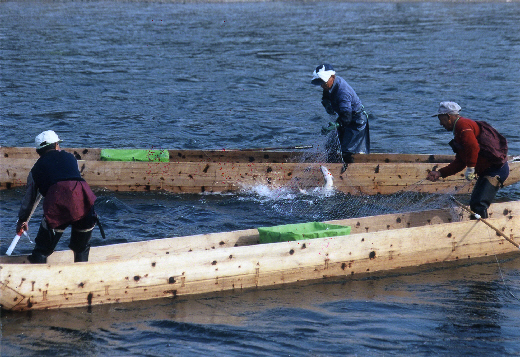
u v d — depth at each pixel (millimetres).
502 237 14695
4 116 29734
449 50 56562
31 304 10961
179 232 15680
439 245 14055
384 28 78562
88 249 12141
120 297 11547
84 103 33656
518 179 19672
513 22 84812
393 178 19391
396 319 11289
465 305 11938
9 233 15062
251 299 12031
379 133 28031
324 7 122312
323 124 29750
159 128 28469
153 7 120438
